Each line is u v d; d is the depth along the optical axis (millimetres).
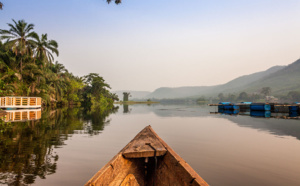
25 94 36094
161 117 24984
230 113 31984
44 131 13039
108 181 4102
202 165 6555
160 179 4977
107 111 36375
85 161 6980
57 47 40594
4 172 5848
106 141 10273
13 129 13523
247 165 6539
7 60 33906
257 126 16156
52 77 46469
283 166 6438
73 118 21781
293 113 31719
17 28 35156
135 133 12828
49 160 7016
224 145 9398
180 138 11156
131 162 5223
